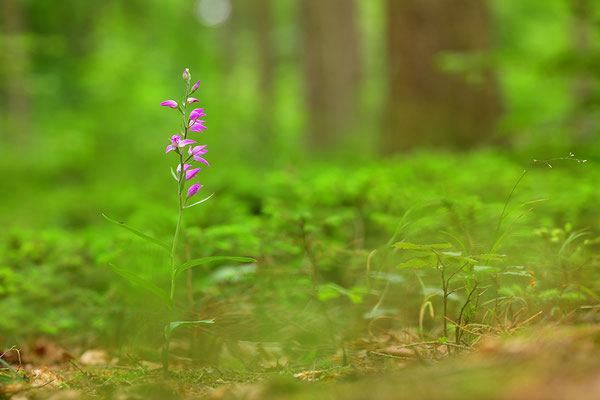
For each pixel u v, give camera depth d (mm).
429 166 6945
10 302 4711
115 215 8844
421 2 10812
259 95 31531
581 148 7984
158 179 12367
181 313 4438
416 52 10805
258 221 5520
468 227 4527
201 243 4895
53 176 17719
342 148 14039
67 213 10172
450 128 10570
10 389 3137
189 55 36875
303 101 23188
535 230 4133
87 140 20062
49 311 4773
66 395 3000
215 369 3586
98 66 23750
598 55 8383
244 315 4418
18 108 25969
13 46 13812
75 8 31906
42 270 4969
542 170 6672
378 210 5867
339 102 22500
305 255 4965
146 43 35844
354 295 4117
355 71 22922
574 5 8562
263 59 35625
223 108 21969
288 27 41219
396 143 10922
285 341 4207
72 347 4758
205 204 6016
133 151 19953
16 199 12977
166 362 3172
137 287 4719
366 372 3082
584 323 2920
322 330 4426
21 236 5707
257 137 19969
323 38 22641
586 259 4023
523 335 2902
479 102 10562
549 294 3541
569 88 17047
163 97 25000
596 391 1759
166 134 22062
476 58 8891
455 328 3537
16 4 25484
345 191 5895
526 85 18109
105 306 4629
